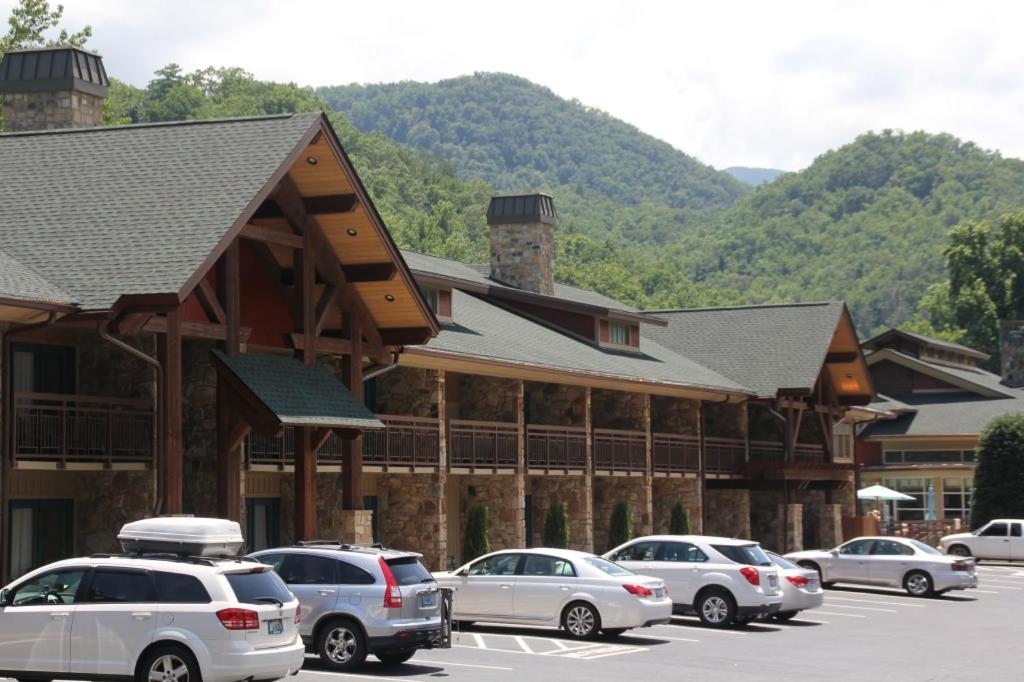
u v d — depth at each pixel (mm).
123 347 24188
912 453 69625
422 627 21688
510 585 26984
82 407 26922
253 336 29109
